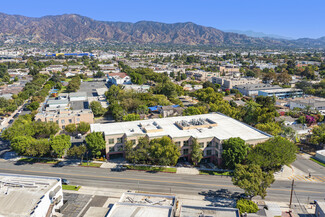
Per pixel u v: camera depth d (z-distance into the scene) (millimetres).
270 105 166125
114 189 87562
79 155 105875
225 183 91188
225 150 98812
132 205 66750
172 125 121188
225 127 118438
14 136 119000
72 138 138750
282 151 94000
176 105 191000
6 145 129250
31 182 72250
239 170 78000
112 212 63562
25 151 114938
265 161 91188
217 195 83438
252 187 71062
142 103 181125
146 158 104938
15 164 107375
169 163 100875
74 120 149000
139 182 92188
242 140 99000
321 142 121500
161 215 62531
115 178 95188
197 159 102062
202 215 61469
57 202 72812
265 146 94562
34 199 65000
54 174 98375
